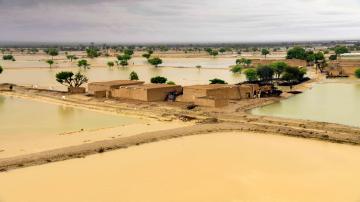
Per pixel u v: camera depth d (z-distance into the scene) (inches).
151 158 1939.0
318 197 1488.7
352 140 2193.7
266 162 1871.3
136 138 2240.4
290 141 2223.2
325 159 1910.7
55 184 1621.6
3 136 2338.8
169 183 1625.2
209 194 1518.2
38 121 2753.4
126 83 3742.6
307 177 1683.1
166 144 2176.4
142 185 1606.8
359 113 2982.3
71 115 2960.1
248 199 1473.9
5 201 1470.2
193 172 1748.3
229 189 1563.7
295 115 2925.7
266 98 3570.4
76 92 3976.4
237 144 2167.8
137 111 3026.6
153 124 2625.5
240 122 2657.5
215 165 1833.2
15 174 1733.5
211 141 2228.1
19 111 3137.3
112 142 2161.7
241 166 1818.4
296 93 3961.6
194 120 2731.3
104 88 3683.6
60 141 2222.0
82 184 1620.3
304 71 5004.9
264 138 2288.4
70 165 1845.5
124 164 1856.5
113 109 3132.4
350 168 1787.6
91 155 1989.4
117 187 1589.6
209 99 3120.1
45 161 1887.3
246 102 3336.6
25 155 1947.6
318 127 2476.6
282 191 1544.0
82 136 2327.8
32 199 1485.0
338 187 1579.7
